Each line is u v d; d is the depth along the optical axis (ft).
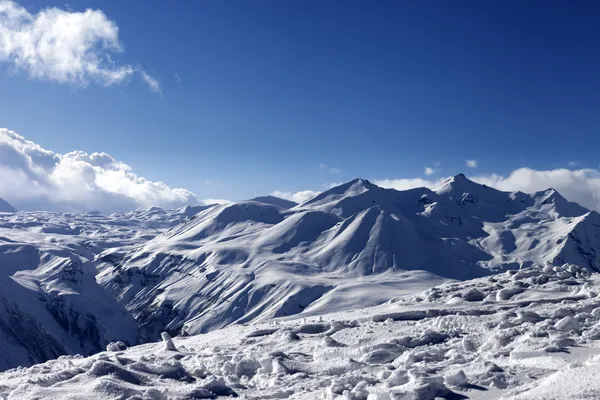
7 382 62.49
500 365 56.13
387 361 69.82
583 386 39.99
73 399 53.21
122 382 59.77
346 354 73.82
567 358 54.54
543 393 40.78
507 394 44.98
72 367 67.97
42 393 55.47
